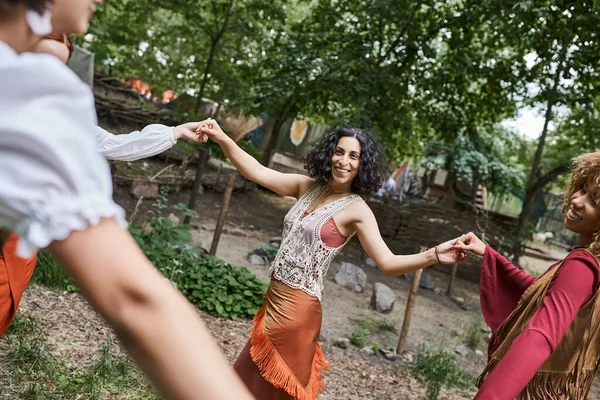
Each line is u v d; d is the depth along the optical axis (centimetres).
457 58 1178
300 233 279
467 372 571
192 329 50
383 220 1162
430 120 1249
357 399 431
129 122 1258
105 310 49
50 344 351
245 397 48
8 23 55
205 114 1692
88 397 300
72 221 48
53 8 58
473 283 1102
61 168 49
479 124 1289
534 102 1158
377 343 569
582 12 962
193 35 1520
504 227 1278
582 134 1226
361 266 1006
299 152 1969
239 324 536
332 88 1048
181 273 569
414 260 257
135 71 1838
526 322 186
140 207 929
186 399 47
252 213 1240
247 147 1614
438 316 791
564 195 198
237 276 600
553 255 1828
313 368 288
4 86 49
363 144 285
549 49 1069
